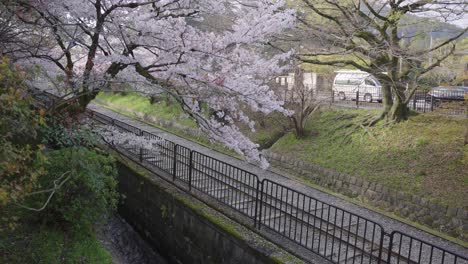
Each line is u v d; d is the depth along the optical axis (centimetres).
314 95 1598
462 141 1076
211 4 691
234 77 720
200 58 701
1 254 562
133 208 1078
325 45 1220
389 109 1307
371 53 1154
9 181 428
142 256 952
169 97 760
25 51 736
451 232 885
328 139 1412
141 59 789
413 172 1063
